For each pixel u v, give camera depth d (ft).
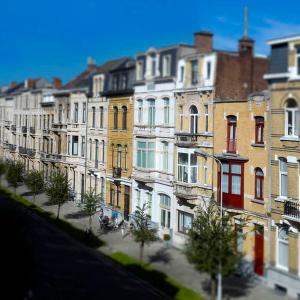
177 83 118.11
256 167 96.02
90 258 107.04
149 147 127.54
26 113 224.94
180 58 116.98
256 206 95.71
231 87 107.76
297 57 87.56
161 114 124.36
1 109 262.88
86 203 130.52
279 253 91.30
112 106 147.74
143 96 130.72
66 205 166.81
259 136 96.12
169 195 120.88
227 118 103.30
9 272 63.72
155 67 125.90
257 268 94.99
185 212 116.16
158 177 125.29
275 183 91.30
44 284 87.15
